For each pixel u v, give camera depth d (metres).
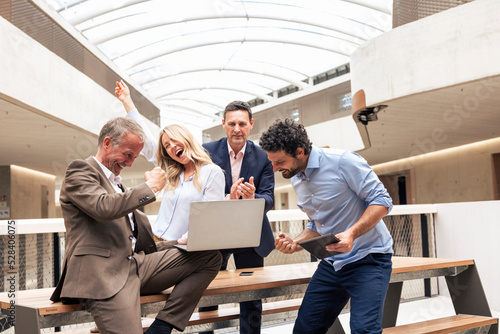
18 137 12.27
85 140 12.92
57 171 19.70
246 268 2.95
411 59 8.68
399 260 3.08
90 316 1.97
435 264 2.81
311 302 2.41
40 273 2.80
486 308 2.91
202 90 26.89
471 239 4.41
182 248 2.06
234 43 20.86
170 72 22.53
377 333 2.12
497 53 7.46
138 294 1.90
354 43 19.72
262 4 17.20
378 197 2.18
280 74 23.88
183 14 16.70
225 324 2.77
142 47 18.73
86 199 1.81
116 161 2.01
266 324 3.82
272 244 2.92
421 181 18.34
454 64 8.04
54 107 10.07
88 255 1.84
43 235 2.84
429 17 8.39
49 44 10.24
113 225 1.94
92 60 12.73
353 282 2.27
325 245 2.01
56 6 13.86
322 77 24.92
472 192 16.05
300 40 20.23
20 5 9.09
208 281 2.10
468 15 7.83
